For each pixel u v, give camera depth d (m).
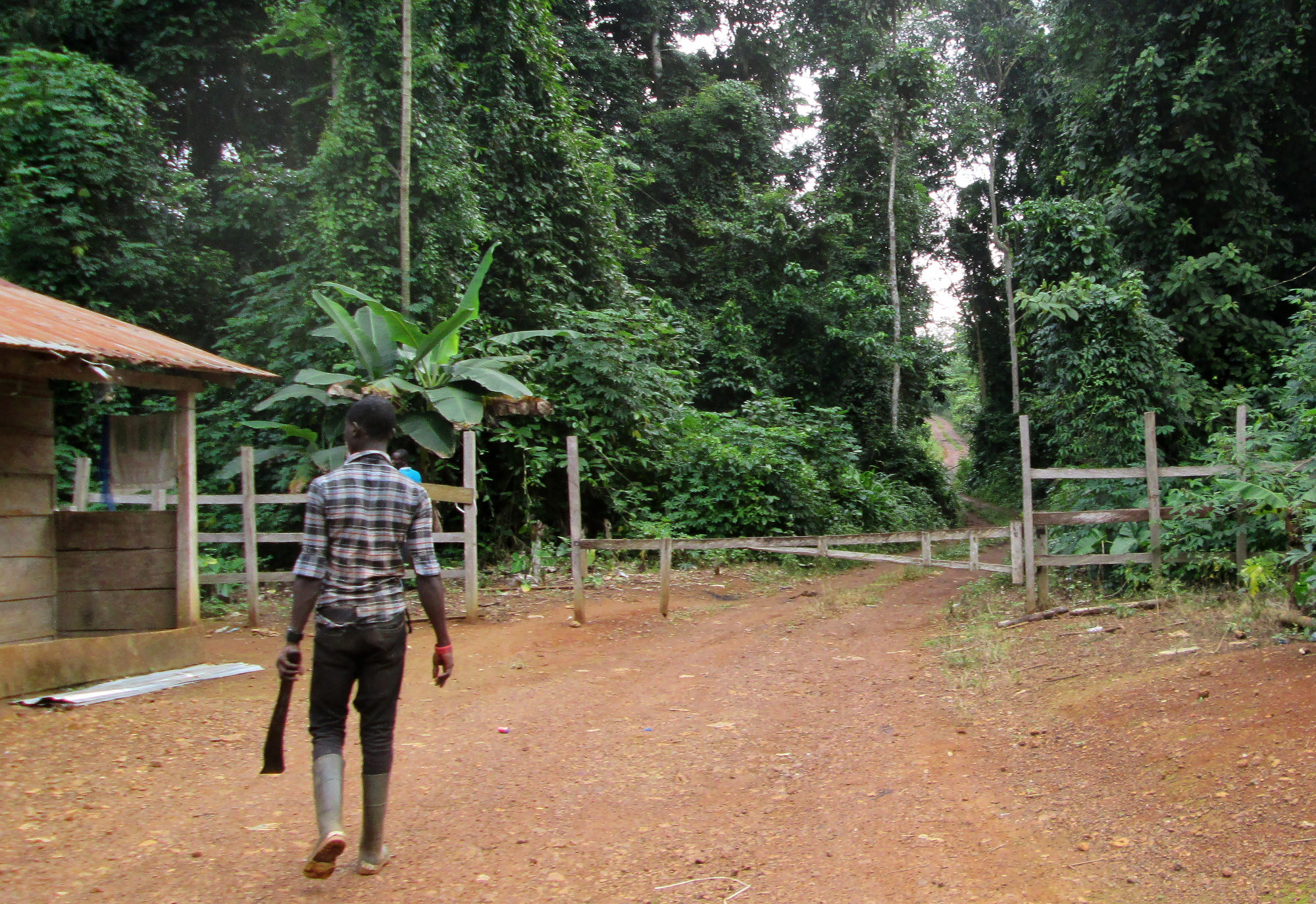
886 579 11.67
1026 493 7.72
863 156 27.22
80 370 6.11
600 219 15.77
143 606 7.04
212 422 12.01
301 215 12.03
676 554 12.45
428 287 11.96
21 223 11.70
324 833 3.03
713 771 4.50
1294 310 12.73
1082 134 13.84
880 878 3.29
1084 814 3.69
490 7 14.42
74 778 4.38
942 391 28.30
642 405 13.13
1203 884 3.02
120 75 13.85
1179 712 4.51
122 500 9.10
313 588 3.28
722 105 24.67
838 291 22.83
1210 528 7.66
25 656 5.79
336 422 10.41
